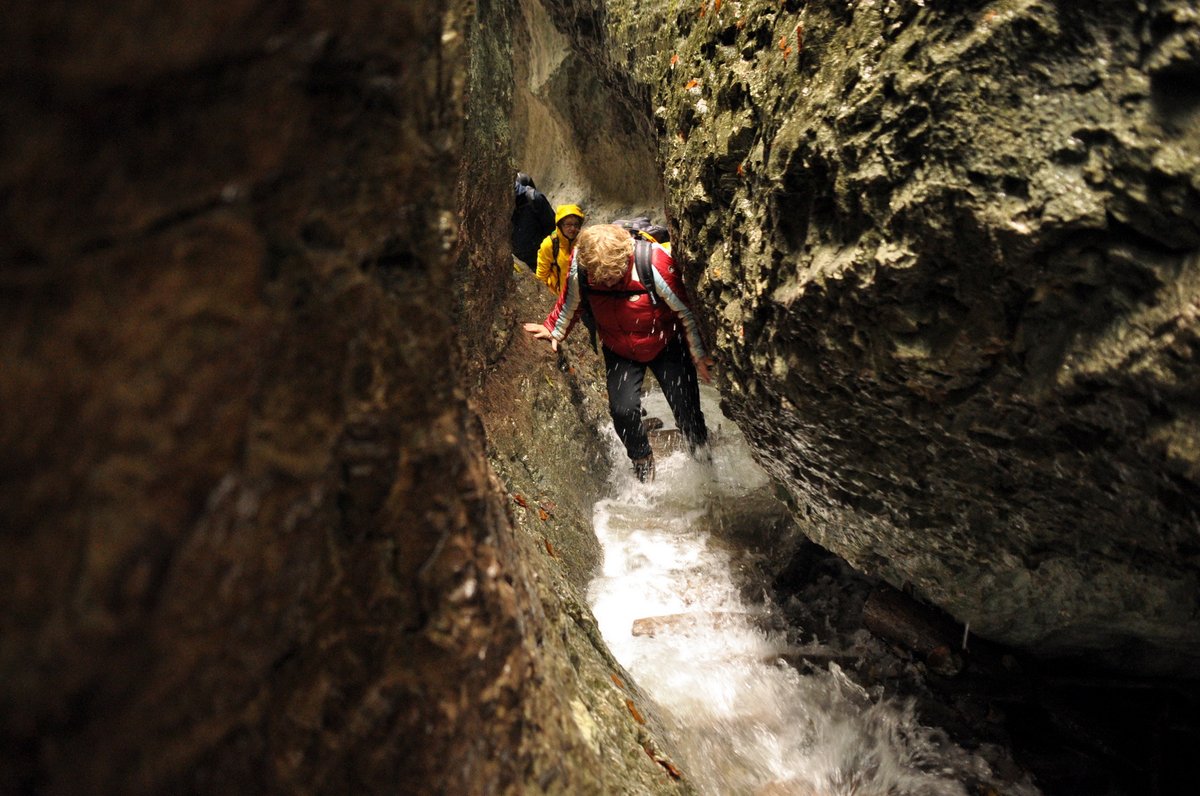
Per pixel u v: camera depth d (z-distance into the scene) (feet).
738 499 14.62
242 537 2.76
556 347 12.78
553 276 16.74
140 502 2.32
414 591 3.63
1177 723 8.46
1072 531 6.89
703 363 11.85
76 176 2.06
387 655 3.52
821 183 6.76
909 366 6.43
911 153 5.86
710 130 8.71
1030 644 8.75
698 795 6.79
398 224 3.51
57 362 2.07
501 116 14.55
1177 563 6.31
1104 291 5.24
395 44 3.12
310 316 3.00
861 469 7.99
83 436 2.15
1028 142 5.32
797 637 11.28
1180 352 4.85
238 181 2.56
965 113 5.55
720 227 8.89
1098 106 5.08
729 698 9.95
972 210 5.51
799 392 7.64
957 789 8.64
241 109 2.51
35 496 2.05
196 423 2.48
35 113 1.94
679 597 12.25
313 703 3.26
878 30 6.15
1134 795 8.38
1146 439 5.26
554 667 5.13
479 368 12.96
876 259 6.15
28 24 1.86
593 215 27.73
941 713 9.56
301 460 3.01
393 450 3.50
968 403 6.40
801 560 12.59
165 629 2.46
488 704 3.91
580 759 4.68
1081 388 5.50
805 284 6.88
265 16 2.47
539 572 6.51
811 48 6.79
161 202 2.29
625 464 16.26
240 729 2.90
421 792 3.61
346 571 3.35
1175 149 4.79
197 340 2.46
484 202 13.39
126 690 2.35
